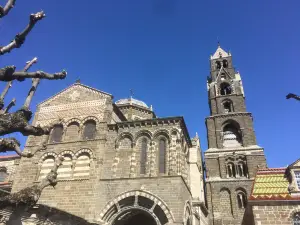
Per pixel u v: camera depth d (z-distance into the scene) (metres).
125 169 32.56
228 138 55.75
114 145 34.41
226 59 68.62
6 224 20.02
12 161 48.91
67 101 39.47
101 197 30.73
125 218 30.94
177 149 32.59
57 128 37.38
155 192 29.81
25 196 16.47
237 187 47.97
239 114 56.62
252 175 48.44
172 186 29.83
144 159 33.12
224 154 52.16
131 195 30.08
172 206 28.75
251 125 55.00
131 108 54.91
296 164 32.19
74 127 36.88
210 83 66.12
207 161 52.25
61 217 24.64
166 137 33.91
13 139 17.84
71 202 30.95
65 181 32.50
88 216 29.70
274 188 31.20
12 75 15.22
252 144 52.59
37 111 39.66
